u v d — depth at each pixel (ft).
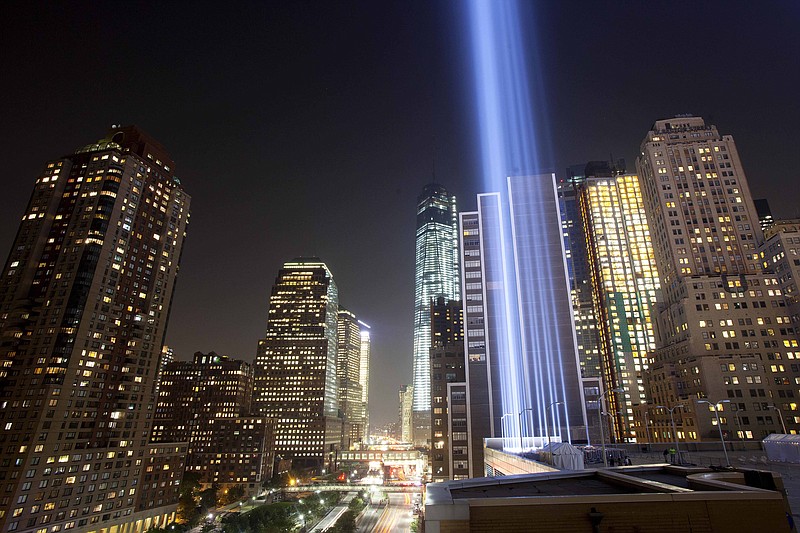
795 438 212.84
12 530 338.34
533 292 490.49
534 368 461.78
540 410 445.78
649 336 632.79
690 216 542.98
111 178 476.54
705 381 434.30
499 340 479.00
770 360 447.01
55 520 369.09
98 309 438.81
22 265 443.32
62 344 405.80
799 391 428.56
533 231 514.68
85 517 394.11
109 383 440.04
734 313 471.21
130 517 439.63
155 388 496.64
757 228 522.88
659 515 47.01
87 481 400.06
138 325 479.41
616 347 633.20
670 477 71.31
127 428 449.06
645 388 562.25
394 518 567.18
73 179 484.74
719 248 522.88
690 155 570.87
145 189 516.32
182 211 571.69
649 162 585.63
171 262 540.93
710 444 300.20
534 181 535.60
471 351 479.41
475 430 448.24
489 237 523.70
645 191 604.49
